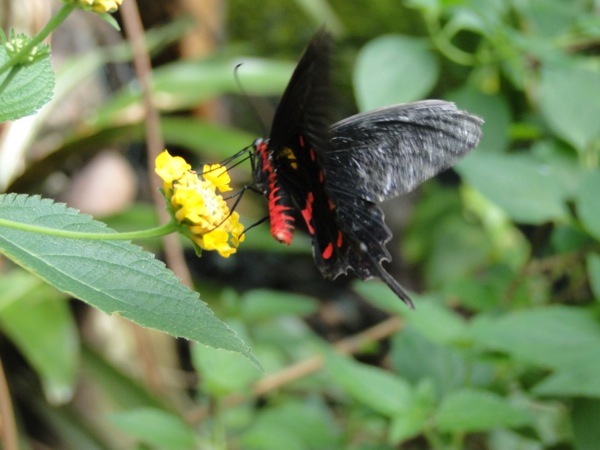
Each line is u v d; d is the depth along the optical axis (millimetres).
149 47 883
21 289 764
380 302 688
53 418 808
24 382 813
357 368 662
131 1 767
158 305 505
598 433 646
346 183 577
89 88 998
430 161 570
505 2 770
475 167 707
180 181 542
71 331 754
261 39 1249
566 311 651
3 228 513
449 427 642
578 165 745
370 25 1174
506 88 782
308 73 537
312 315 1285
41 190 885
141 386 784
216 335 502
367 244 573
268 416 710
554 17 777
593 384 621
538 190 706
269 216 560
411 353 707
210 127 830
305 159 559
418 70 746
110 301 504
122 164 988
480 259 1198
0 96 525
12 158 792
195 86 851
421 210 1297
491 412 643
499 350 666
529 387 699
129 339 901
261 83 868
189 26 926
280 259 1326
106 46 979
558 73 734
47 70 529
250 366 684
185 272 793
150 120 775
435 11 744
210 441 680
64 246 512
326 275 576
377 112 575
